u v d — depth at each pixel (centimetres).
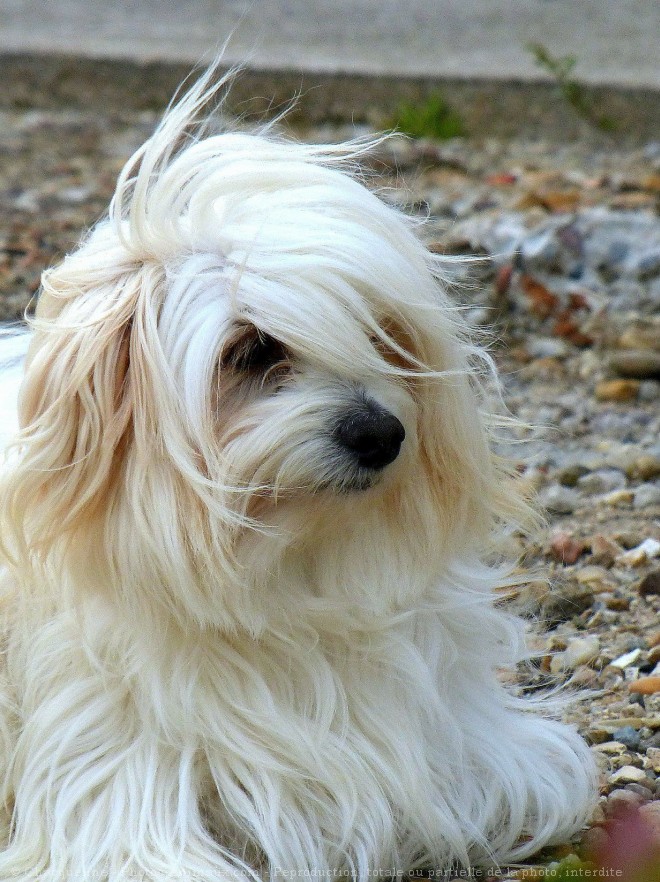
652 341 922
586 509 727
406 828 461
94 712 455
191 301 427
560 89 1708
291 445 421
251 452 422
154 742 451
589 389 894
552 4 2461
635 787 478
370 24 2275
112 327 421
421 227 543
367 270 425
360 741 455
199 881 421
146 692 447
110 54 1944
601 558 659
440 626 480
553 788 472
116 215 455
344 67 1812
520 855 462
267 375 439
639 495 736
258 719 446
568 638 592
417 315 436
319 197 439
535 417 845
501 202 1247
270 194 444
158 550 422
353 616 454
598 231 1063
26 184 1434
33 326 434
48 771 455
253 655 449
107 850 437
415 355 447
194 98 475
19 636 486
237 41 2081
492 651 505
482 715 490
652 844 259
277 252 423
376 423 421
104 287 434
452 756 473
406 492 451
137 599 436
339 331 421
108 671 454
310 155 478
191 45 2062
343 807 447
